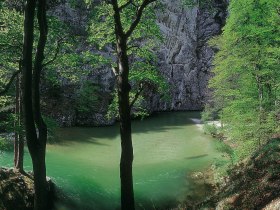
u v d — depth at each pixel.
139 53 17.44
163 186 21.02
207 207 13.88
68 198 18.69
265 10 17.77
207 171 23.30
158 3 16.86
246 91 20.34
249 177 13.47
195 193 19.62
